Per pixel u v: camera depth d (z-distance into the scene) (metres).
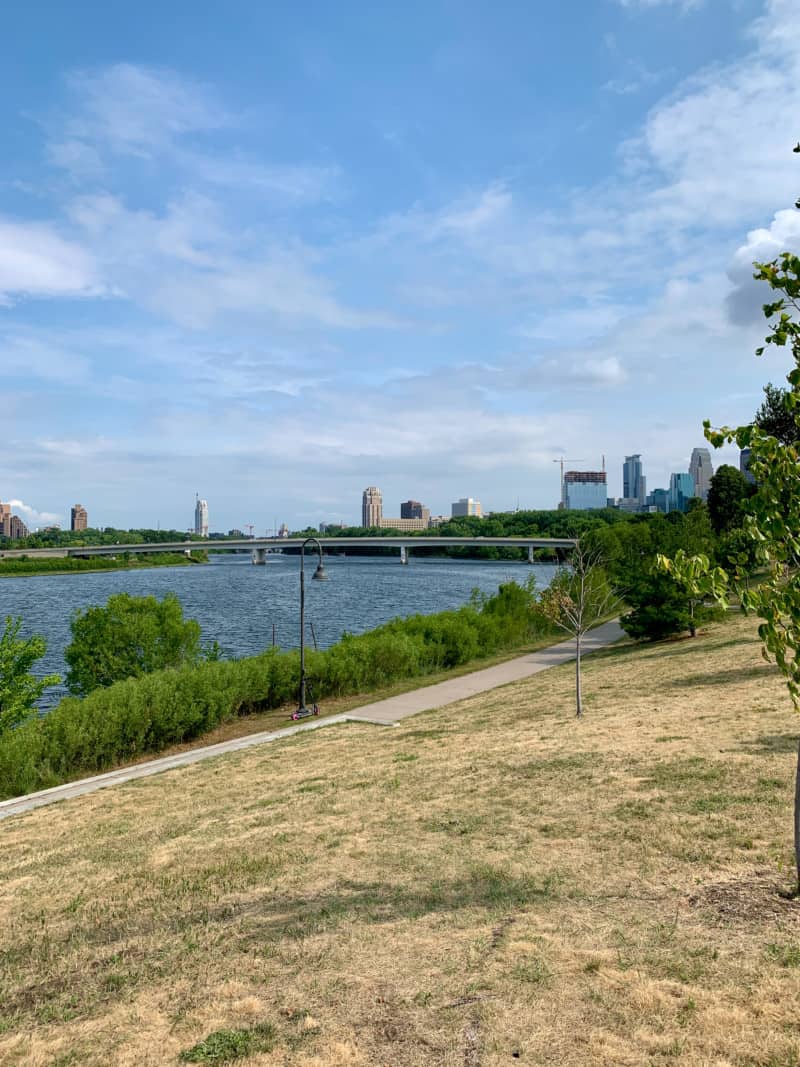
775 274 6.09
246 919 8.28
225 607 74.25
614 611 50.62
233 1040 5.69
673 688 20.38
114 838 13.00
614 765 12.84
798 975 5.71
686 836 9.05
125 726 21.53
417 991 6.12
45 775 19.47
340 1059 5.27
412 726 21.27
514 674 30.84
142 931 8.41
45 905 9.85
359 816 12.12
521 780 12.87
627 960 6.25
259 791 15.20
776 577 6.07
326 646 48.75
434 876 8.88
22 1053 5.93
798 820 6.82
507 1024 5.50
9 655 23.84
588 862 8.68
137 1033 6.04
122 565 173.00
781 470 5.80
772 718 14.54
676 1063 4.88
